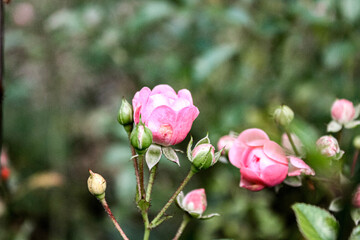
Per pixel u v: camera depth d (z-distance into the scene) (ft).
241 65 4.44
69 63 5.56
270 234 3.46
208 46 4.46
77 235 4.84
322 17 3.62
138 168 2.54
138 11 4.21
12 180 3.46
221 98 4.36
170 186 4.42
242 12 3.72
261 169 2.53
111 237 4.59
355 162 2.60
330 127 2.67
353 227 2.45
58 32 5.02
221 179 4.00
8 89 5.41
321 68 3.98
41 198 4.83
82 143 5.78
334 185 2.55
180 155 4.33
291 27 3.88
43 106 5.58
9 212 3.47
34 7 5.16
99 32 4.66
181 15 4.00
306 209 2.48
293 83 4.02
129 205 4.33
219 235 4.00
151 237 4.28
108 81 6.09
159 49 4.85
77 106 5.95
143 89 2.53
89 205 5.15
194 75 3.79
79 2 5.12
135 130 2.47
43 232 4.89
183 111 2.48
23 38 5.17
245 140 2.56
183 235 4.04
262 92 4.09
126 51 4.72
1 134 3.02
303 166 2.50
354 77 3.96
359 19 3.61
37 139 5.40
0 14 2.92
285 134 2.66
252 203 3.67
